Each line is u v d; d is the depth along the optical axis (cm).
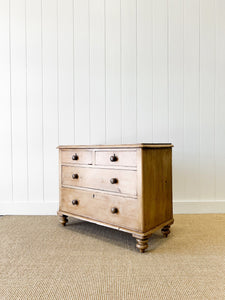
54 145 212
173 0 207
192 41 208
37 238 154
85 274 110
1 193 211
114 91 211
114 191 146
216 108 209
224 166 208
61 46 211
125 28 209
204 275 109
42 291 97
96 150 156
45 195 212
